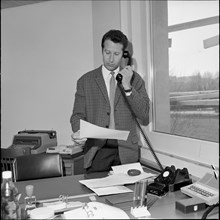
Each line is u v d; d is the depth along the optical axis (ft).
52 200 5.22
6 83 13.16
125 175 6.17
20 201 5.21
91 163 7.20
